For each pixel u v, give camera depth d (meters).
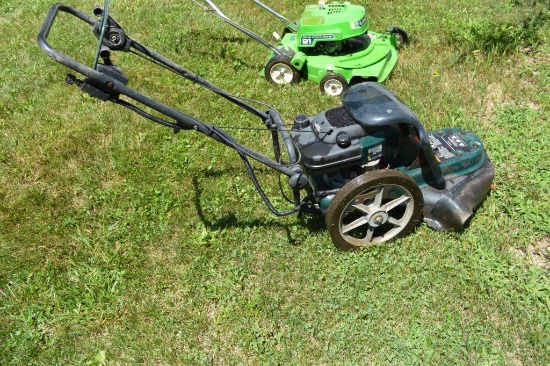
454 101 3.27
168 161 3.02
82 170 3.02
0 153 3.12
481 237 2.52
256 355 2.22
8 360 2.25
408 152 2.50
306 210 2.44
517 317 2.24
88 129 3.24
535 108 3.25
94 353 2.27
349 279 2.40
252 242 2.57
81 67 1.98
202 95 3.46
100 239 2.66
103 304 2.41
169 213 2.75
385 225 2.58
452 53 3.68
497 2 4.22
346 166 2.35
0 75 3.74
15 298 2.45
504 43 3.69
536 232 2.55
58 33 4.16
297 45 3.47
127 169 2.99
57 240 2.67
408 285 2.36
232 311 2.35
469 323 2.23
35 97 3.54
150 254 2.59
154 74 3.66
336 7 3.46
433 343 2.19
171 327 2.31
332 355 2.19
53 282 2.51
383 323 2.27
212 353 2.24
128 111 3.34
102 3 4.57
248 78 3.61
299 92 3.41
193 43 3.96
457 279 2.38
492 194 2.70
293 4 4.50
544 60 3.61
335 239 2.42
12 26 4.33
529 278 2.37
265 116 2.52
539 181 2.74
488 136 3.03
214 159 3.00
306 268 2.45
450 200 2.50
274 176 2.89
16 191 2.93
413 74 3.51
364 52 3.42
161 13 4.36
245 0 4.57
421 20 4.10
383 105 2.31
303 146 2.36
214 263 2.52
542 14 3.97
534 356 2.13
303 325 2.28
